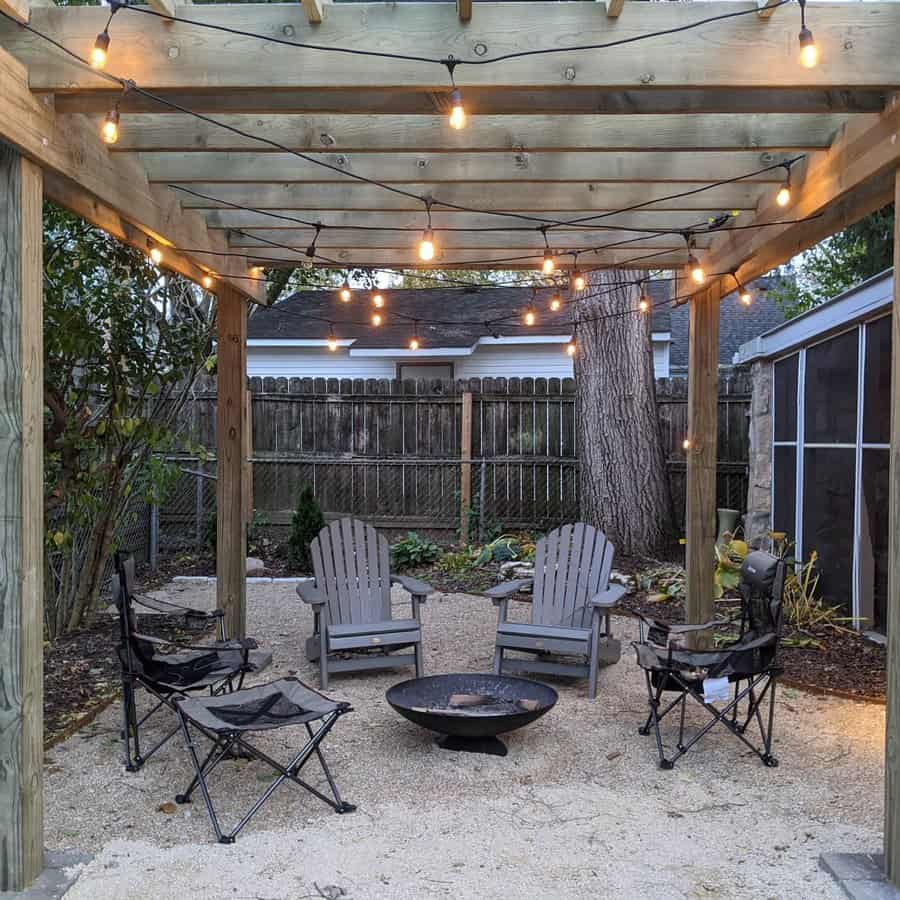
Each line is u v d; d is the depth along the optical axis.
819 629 5.92
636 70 2.56
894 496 2.63
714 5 2.56
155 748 3.62
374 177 3.73
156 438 6.01
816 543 6.69
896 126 2.65
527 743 3.92
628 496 8.66
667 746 3.89
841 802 3.29
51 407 5.48
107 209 3.72
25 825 2.58
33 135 2.61
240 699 3.30
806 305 10.55
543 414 9.71
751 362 8.06
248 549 9.35
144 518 8.58
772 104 2.74
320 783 3.45
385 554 5.38
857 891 2.56
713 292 5.25
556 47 2.56
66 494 5.70
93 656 5.37
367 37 2.57
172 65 2.59
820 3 2.55
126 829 3.02
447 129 3.24
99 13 2.59
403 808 3.21
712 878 2.70
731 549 6.50
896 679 2.60
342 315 13.45
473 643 5.79
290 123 3.26
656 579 7.47
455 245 4.86
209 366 6.92
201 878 2.68
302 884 2.65
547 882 2.67
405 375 12.64
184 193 4.22
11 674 2.57
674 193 4.14
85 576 6.03
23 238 2.60
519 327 12.12
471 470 9.76
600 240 4.84
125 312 5.91
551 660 5.27
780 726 4.15
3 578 2.57
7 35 2.58
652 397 8.79
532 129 3.22
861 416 5.93
